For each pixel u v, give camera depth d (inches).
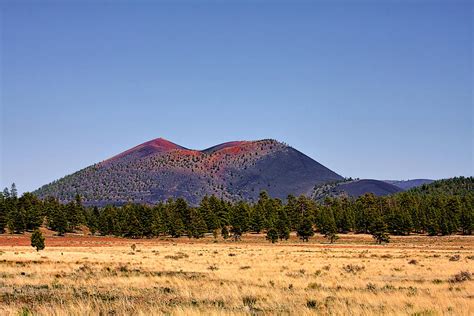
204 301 881.5
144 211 6451.8
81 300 804.6
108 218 6520.7
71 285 1095.6
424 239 5866.1
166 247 4197.8
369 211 7130.9
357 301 896.3
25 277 1240.2
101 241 5319.9
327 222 5876.0
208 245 4810.5
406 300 887.7
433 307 788.6
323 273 1603.1
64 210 6732.3
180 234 6284.5
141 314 672.4
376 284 1250.6
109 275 1362.0
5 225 5841.5
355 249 3873.0
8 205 6678.2
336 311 737.0
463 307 786.8
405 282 1331.2
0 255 2474.2
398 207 7194.9
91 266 1708.9
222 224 6958.7
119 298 895.7
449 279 1419.8
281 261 2250.2
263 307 809.5
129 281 1181.7
